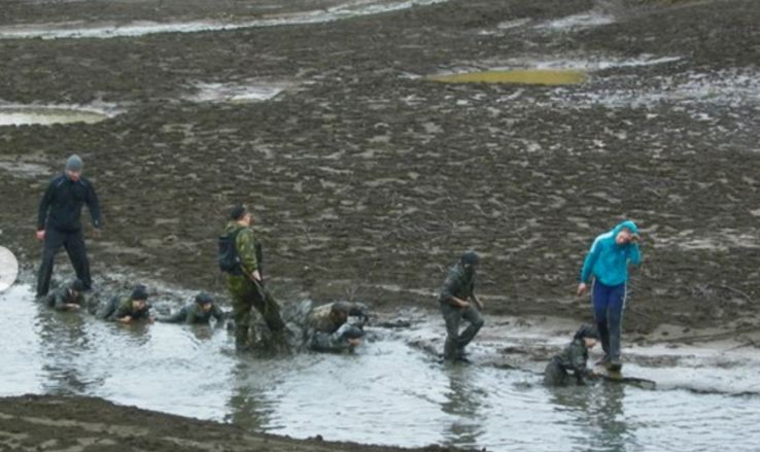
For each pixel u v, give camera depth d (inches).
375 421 1684.3
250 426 1659.7
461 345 1902.1
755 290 2158.0
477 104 3932.1
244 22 5910.4
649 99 4030.5
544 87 4261.8
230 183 2938.0
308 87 4343.0
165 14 6023.6
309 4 6353.3
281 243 2458.2
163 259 2404.0
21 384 1815.9
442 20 5693.9
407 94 4114.2
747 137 3462.1
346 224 2588.6
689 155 3218.5
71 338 2031.3
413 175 2994.6
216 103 4033.0
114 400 1753.2
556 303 2114.9
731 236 2504.9
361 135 3457.2
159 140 3437.5
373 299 2153.1
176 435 1517.0
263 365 1900.8
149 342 2011.6
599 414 1702.8
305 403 1750.7
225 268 1946.4
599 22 5708.7
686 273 2247.8
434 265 2320.4
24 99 4178.2
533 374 1855.3
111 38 5231.3
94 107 4116.6
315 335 1973.4
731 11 5506.9
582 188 2876.5
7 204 2800.2
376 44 5152.6
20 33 5565.9
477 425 1667.1
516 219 2628.0
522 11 5836.6
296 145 3346.5
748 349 1924.2
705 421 1676.9
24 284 2321.6
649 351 1920.5
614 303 1840.6
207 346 1993.1
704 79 4360.2
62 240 2234.3
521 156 3191.4
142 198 2817.4
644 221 2608.3
